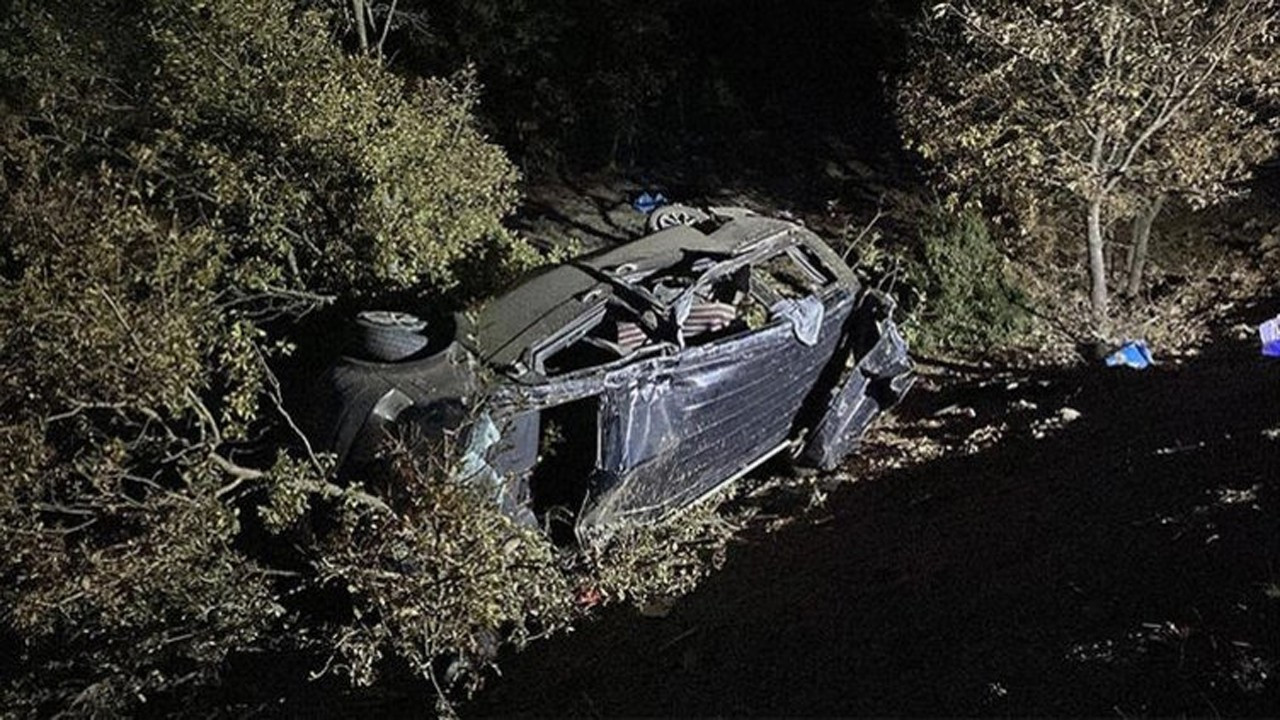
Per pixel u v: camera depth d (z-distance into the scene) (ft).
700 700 17.29
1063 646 15.43
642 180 45.85
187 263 19.19
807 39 55.01
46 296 16.31
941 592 18.47
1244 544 16.38
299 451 19.85
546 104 45.78
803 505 24.88
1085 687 14.33
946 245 33.86
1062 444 24.43
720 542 23.49
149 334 16.61
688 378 22.58
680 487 23.34
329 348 24.98
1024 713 14.20
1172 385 27.14
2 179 18.10
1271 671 13.35
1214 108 31.04
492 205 29.09
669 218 28.63
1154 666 14.28
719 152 48.67
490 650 19.29
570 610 20.47
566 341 22.30
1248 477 18.84
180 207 25.91
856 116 51.47
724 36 55.11
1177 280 36.70
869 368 26.09
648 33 47.73
